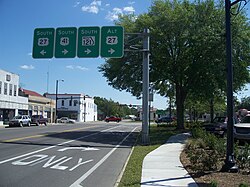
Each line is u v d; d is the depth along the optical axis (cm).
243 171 1075
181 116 3691
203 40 2802
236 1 1138
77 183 934
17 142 2048
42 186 885
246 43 2864
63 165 1241
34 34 2300
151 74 3406
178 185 886
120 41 2219
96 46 2236
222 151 1377
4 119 5503
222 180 935
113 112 15462
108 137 2775
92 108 12525
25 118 4969
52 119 8375
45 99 7781
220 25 2853
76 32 2266
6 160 1311
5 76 5447
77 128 4341
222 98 3834
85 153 1617
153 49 3188
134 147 1919
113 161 1376
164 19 3053
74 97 10181
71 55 2253
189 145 1736
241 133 2034
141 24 3081
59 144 2020
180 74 3253
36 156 1450
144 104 2169
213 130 2553
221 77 2945
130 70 3284
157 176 1014
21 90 7162
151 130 3897
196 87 3259
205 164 1117
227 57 1127
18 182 924
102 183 942
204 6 2966
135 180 957
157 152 1634
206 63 2920
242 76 2988
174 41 3225
